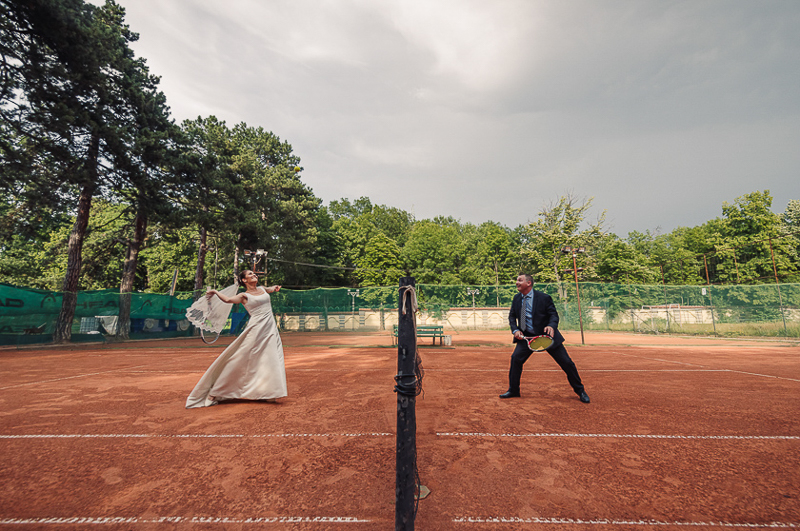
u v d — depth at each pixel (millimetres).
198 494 2486
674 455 3168
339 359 10867
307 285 43406
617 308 30641
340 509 2275
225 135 32875
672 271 47656
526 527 2061
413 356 2008
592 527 2068
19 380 7027
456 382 6750
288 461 3043
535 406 4871
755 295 22953
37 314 17156
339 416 4387
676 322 25719
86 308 20078
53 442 3504
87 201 19516
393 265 51531
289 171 40062
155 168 20984
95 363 10102
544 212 41344
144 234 24703
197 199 24094
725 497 2432
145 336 22047
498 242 54562
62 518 2176
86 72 16938
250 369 5059
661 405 4914
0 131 16047
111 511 2262
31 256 33000
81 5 16844
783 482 2654
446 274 51969
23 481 2686
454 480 2678
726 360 10172
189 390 5961
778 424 4047
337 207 70500
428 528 2037
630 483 2637
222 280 38625
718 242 41844
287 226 39594
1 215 19125
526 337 5305
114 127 17453
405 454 1898
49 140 16344
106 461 3059
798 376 7340
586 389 6035
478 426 3986
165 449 3324
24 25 15305
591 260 39219
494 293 37625
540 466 2934
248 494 2482
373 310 31734
